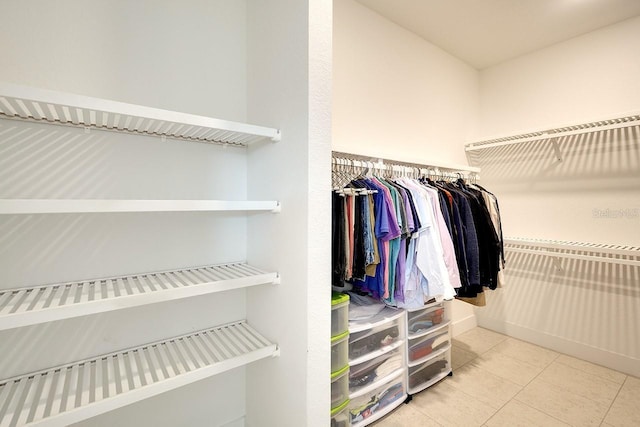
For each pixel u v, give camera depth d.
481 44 2.49
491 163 2.87
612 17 2.11
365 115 2.06
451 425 1.63
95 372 0.96
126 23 1.10
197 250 1.28
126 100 1.09
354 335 1.56
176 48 1.21
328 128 1.05
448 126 2.65
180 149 1.23
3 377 0.91
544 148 2.53
